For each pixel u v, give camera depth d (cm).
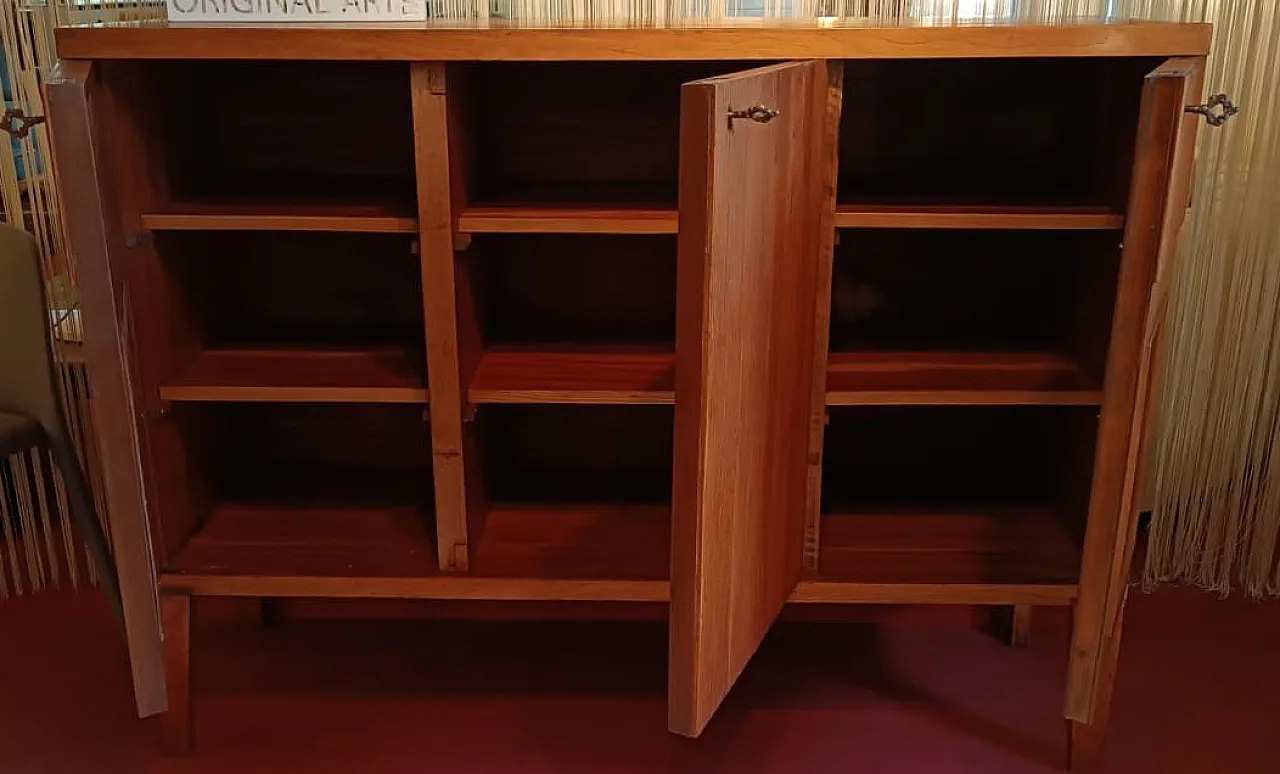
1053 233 186
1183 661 197
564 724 180
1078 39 139
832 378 165
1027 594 164
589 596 165
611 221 152
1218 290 206
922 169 186
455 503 163
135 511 146
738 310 122
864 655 199
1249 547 222
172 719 170
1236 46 192
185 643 167
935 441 202
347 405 198
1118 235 156
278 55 140
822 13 196
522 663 198
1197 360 210
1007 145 185
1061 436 186
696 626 125
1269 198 201
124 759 171
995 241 188
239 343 181
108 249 141
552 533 179
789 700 186
